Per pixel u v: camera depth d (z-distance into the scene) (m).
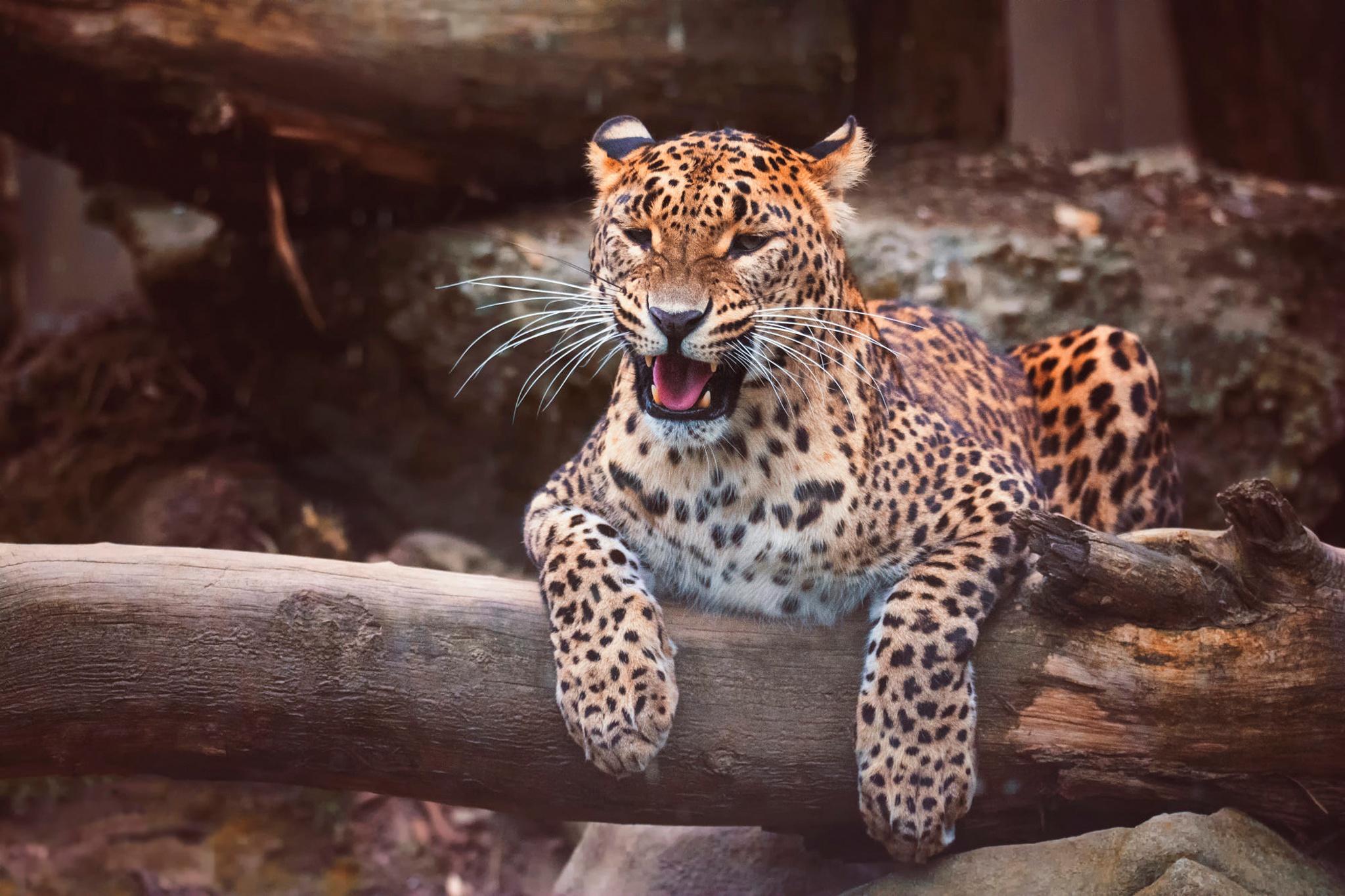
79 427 13.95
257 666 5.88
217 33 11.62
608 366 12.59
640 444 6.39
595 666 5.88
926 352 8.32
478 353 12.79
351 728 5.97
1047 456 8.76
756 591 6.40
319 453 13.76
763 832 7.95
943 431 7.09
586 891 8.50
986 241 12.89
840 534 6.33
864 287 12.70
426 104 12.73
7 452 13.99
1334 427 12.56
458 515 13.29
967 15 16.34
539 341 12.62
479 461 13.20
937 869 5.96
